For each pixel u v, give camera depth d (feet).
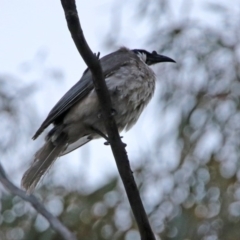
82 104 35.86
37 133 35.60
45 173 35.99
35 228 45.73
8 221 45.91
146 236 32.17
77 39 30.01
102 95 31.50
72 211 46.09
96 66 30.76
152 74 37.96
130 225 46.16
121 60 37.11
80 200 46.34
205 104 47.52
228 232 45.37
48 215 34.40
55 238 45.62
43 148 36.37
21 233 45.80
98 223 46.19
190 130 46.91
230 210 45.75
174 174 46.26
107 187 46.34
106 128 32.04
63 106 35.81
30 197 34.63
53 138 36.47
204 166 46.39
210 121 47.26
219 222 45.50
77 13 29.68
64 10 29.66
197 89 47.96
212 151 46.68
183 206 45.93
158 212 45.88
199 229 45.44
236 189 46.19
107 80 36.32
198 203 45.93
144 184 46.09
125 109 36.65
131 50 41.88
